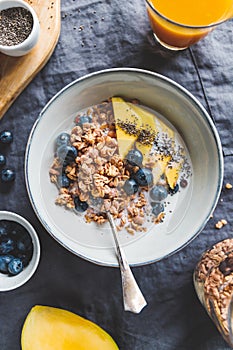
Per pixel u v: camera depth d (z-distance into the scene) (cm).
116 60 52
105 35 52
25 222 48
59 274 51
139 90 49
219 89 52
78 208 49
